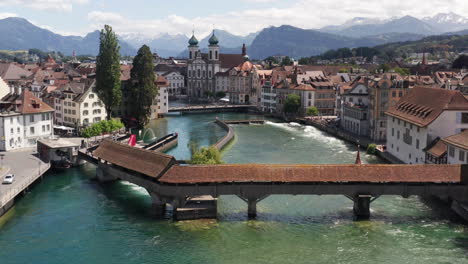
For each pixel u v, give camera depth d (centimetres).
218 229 6925
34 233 6856
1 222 7281
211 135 16200
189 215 7300
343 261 5925
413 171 7438
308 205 8012
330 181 7319
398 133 11025
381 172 7431
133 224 7175
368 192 7400
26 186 8625
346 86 18325
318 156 12088
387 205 7981
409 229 6906
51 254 6181
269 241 6512
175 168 7475
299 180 7319
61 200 8369
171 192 7350
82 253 6200
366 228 6962
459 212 7488
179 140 15100
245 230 6888
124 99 18550
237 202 8169
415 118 10031
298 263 5872
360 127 14375
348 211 7700
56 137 13575
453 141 8406
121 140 14275
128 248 6331
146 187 7856
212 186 7350
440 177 7356
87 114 15938
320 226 7050
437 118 9294
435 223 7138
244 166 7488
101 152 9525
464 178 7356
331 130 16188
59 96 16688
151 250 6262
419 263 5853
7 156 11138
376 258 6000
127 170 8700
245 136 15800
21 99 12406
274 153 12556
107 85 15762
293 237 6650
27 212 7731
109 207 7981
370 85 13775
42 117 12681
